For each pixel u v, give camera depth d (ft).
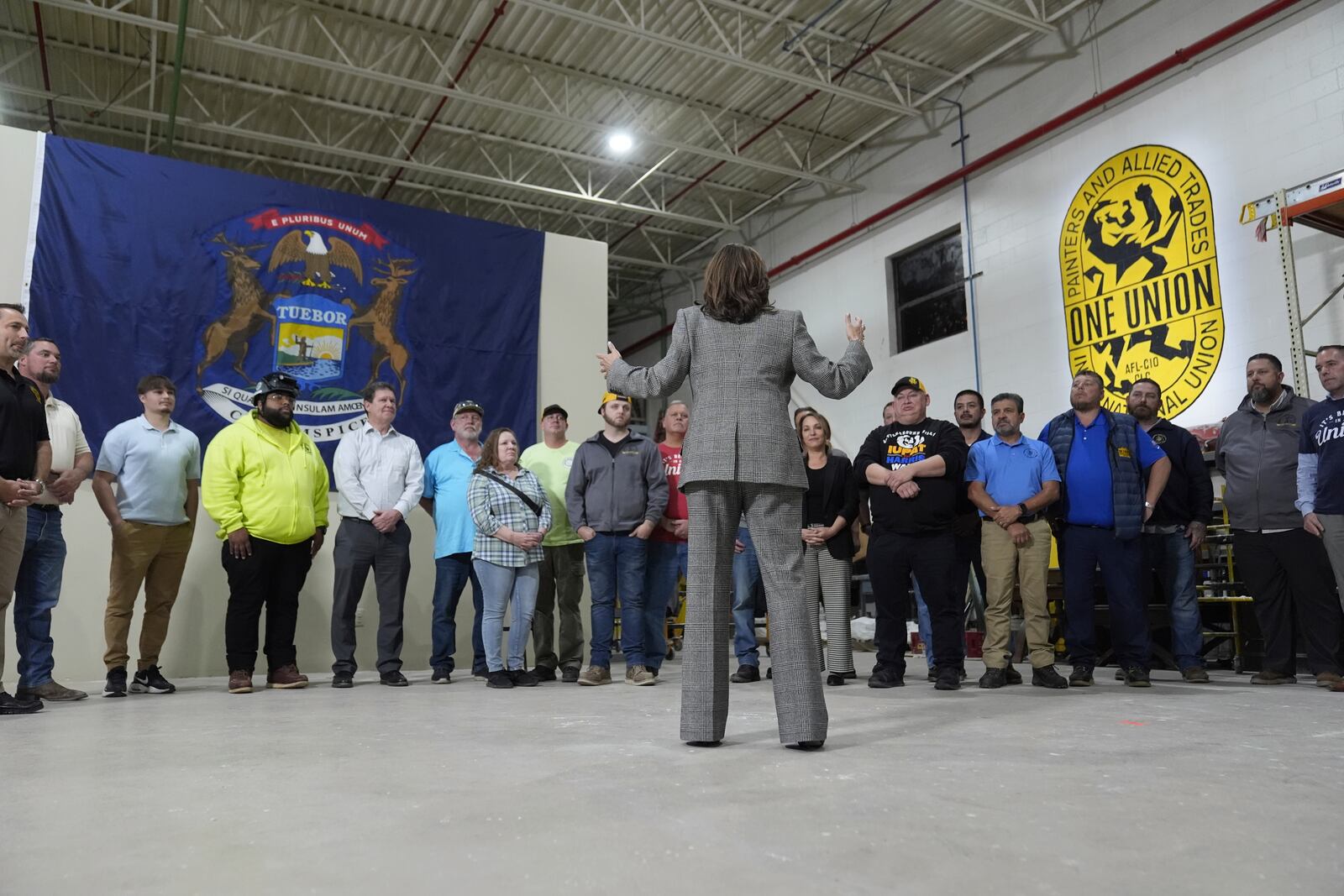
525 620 16.03
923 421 15.08
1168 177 27.66
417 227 22.70
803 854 4.23
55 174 18.97
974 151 34.45
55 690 13.34
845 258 40.68
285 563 15.69
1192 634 15.62
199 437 19.72
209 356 19.98
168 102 35.14
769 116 37.76
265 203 21.01
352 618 16.24
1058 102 31.32
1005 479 14.56
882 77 34.55
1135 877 3.86
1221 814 4.99
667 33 31.71
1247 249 25.45
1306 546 14.23
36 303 18.40
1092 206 29.91
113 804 5.55
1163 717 9.62
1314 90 24.29
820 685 7.58
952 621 13.94
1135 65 28.89
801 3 30.40
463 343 22.86
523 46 32.35
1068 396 30.35
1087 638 14.21
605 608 16.01
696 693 7.77
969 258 34.32
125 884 3.91
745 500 7.95
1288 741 7.76
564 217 47.03
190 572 18.98
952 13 31.53
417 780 6.22
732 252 8.24
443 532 17.57
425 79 33.81
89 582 18.15
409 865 4.13
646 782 6.01
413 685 16.22
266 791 5.91
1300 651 18.20
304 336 21.02
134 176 19.74
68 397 18.44
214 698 13.69
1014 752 7.18
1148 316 27.94
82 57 32.14
